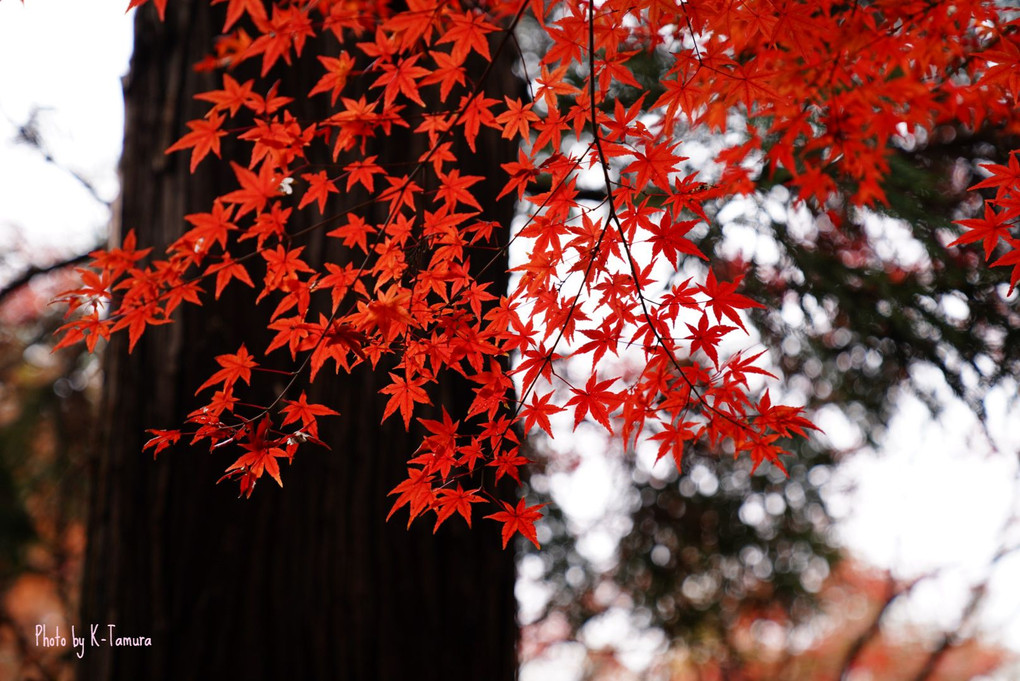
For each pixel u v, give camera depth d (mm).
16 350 3588
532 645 5020
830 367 2541
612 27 1189
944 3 1221
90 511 1480
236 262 1213
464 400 1476
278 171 1200
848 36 1226
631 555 3445
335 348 1213
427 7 1150
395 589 1425
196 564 1420
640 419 1235
